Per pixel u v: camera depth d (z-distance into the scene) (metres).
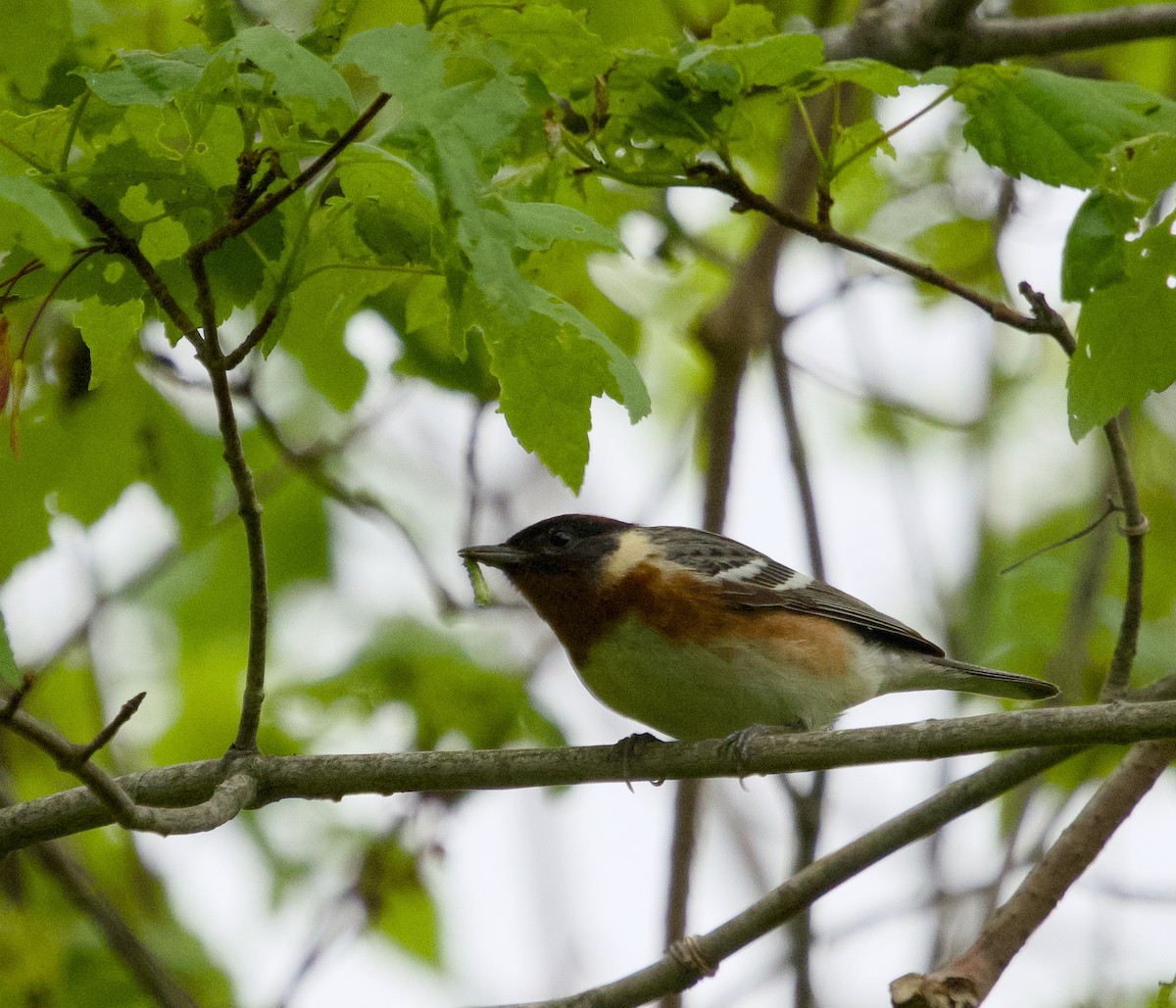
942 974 8.55
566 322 7.16
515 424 7.34
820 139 12.37
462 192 5.88
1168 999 8.39
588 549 10.72
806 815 11.78
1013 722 7.88
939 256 14.72
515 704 12.82
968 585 14.88
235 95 6.51
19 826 8.40
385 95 6.32
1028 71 8.03
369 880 12.31
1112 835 8.99
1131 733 7.67
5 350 6.93
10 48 8.08
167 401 11.38
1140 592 8.88
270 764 8.50
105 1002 12.57
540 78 7.41
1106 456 15.77
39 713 13.80
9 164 7.20
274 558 14.67
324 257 8.02
